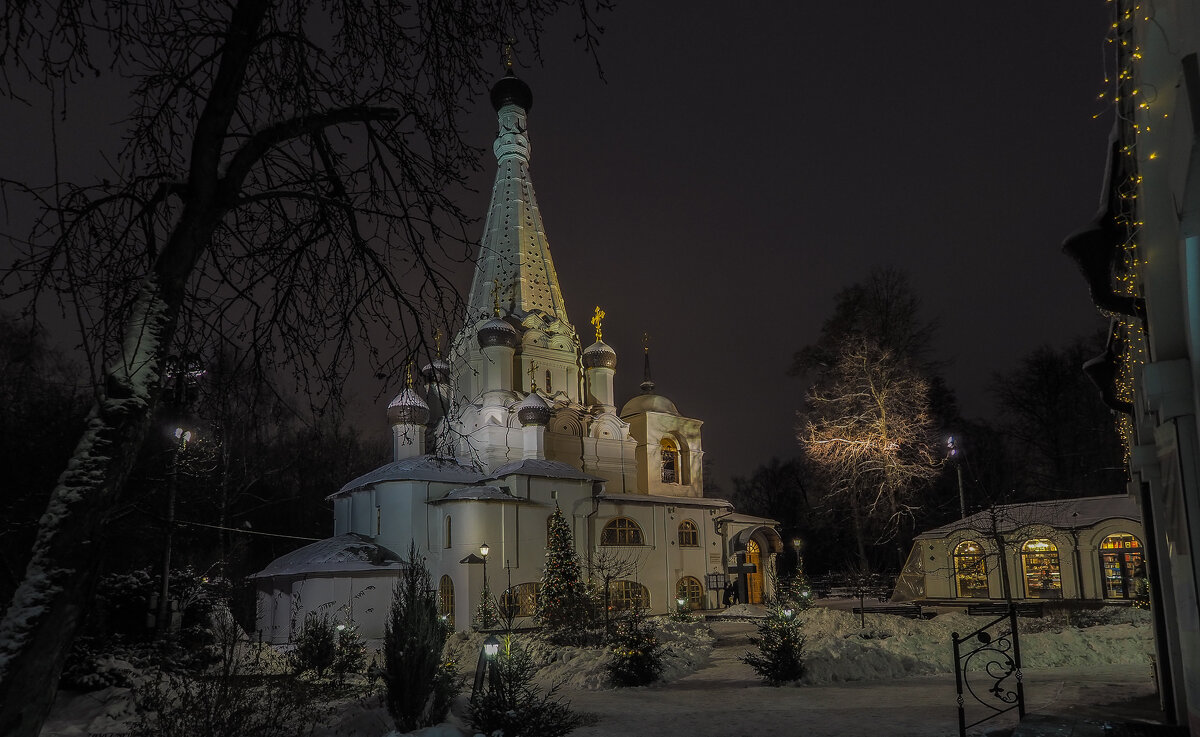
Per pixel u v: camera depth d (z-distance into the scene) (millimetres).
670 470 57688
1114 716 10633
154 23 6836
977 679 17812
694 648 25562
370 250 7754
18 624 5133
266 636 40781
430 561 41344
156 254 6984
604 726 13516
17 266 6512
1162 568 9812
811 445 49250
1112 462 51875
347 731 12453
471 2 7746
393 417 49781
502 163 59531
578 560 38375
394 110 7457
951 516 57156
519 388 52688
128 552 24359
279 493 49812
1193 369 5566
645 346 63188
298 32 7289
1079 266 8656
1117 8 6750
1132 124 6660
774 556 52906
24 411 15586
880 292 53188
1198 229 5195
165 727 10578
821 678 18469
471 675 21188
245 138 6691
